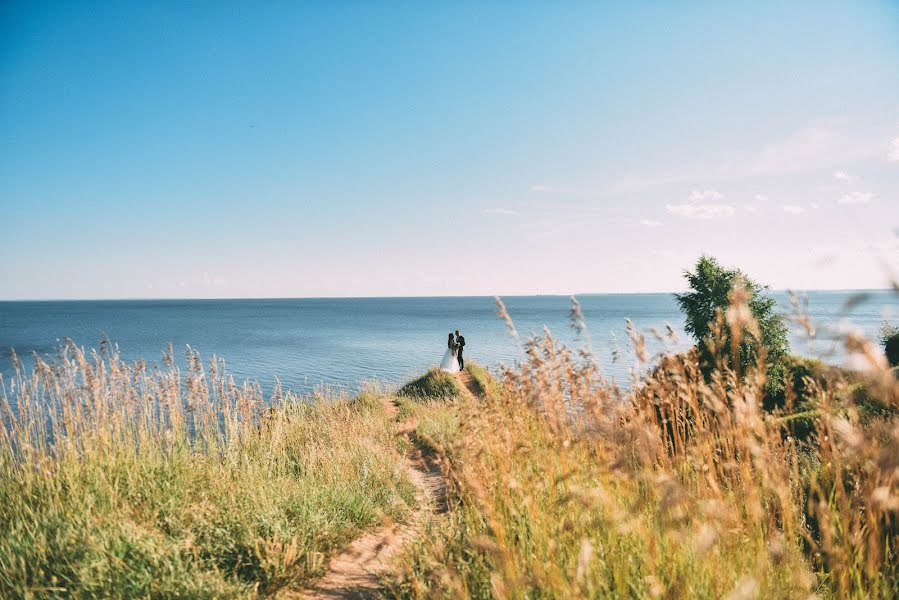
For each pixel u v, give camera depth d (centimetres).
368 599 431
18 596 374
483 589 331
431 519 546
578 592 251
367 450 880
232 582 441
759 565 250
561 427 362
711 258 1551
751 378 268
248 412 835
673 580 254
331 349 6438
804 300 166
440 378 1986
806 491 362
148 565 425
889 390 152
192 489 577
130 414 694
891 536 279
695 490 298
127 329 10594
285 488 628
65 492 535
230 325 12469
